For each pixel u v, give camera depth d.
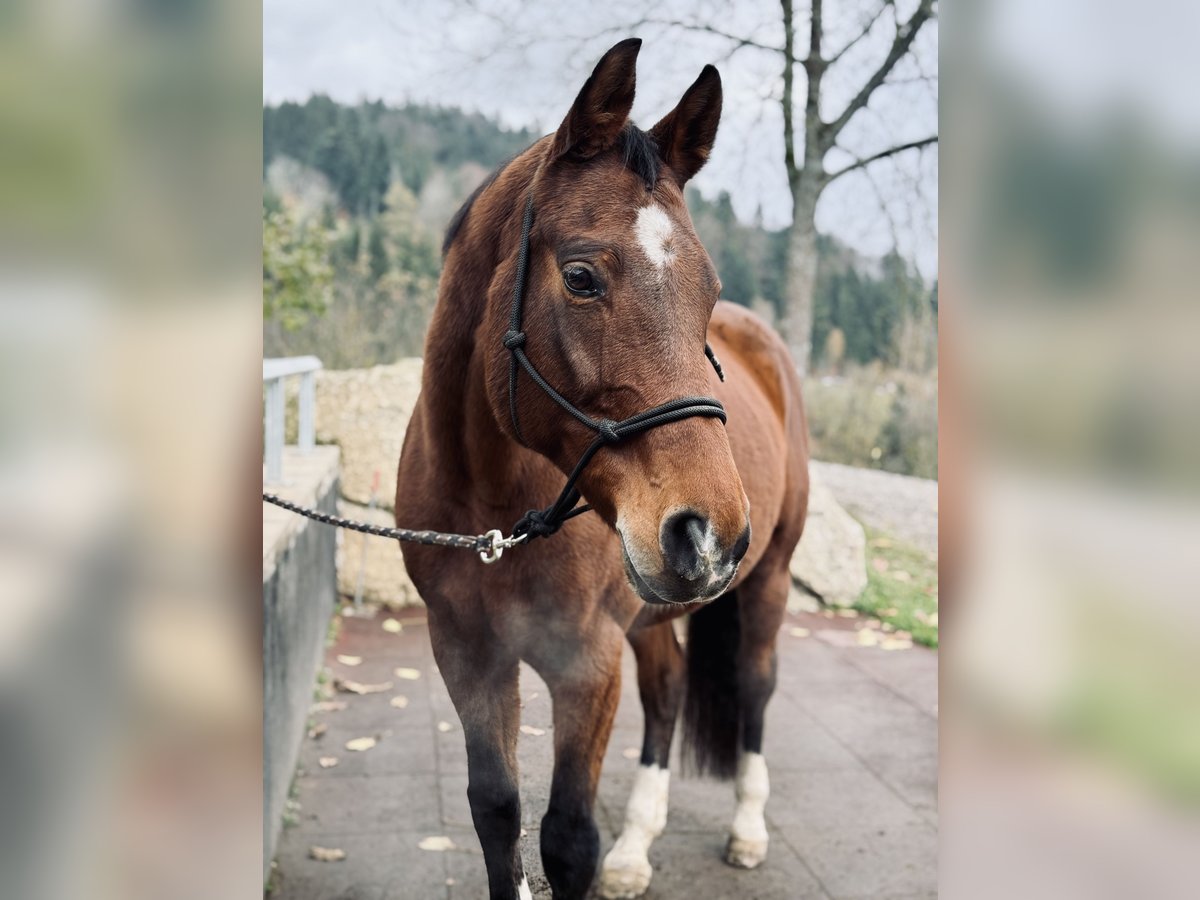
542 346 1.51
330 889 2.44
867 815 3.01
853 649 4.79
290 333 6.85
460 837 2.71
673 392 1.37
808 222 6.24
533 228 1.54
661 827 2.65
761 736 2.84
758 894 2.55
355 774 3.09
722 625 2.79
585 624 1.88
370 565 5.03
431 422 1.85
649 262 1.41
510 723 1.87
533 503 1.85
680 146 1.61
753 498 2.52
